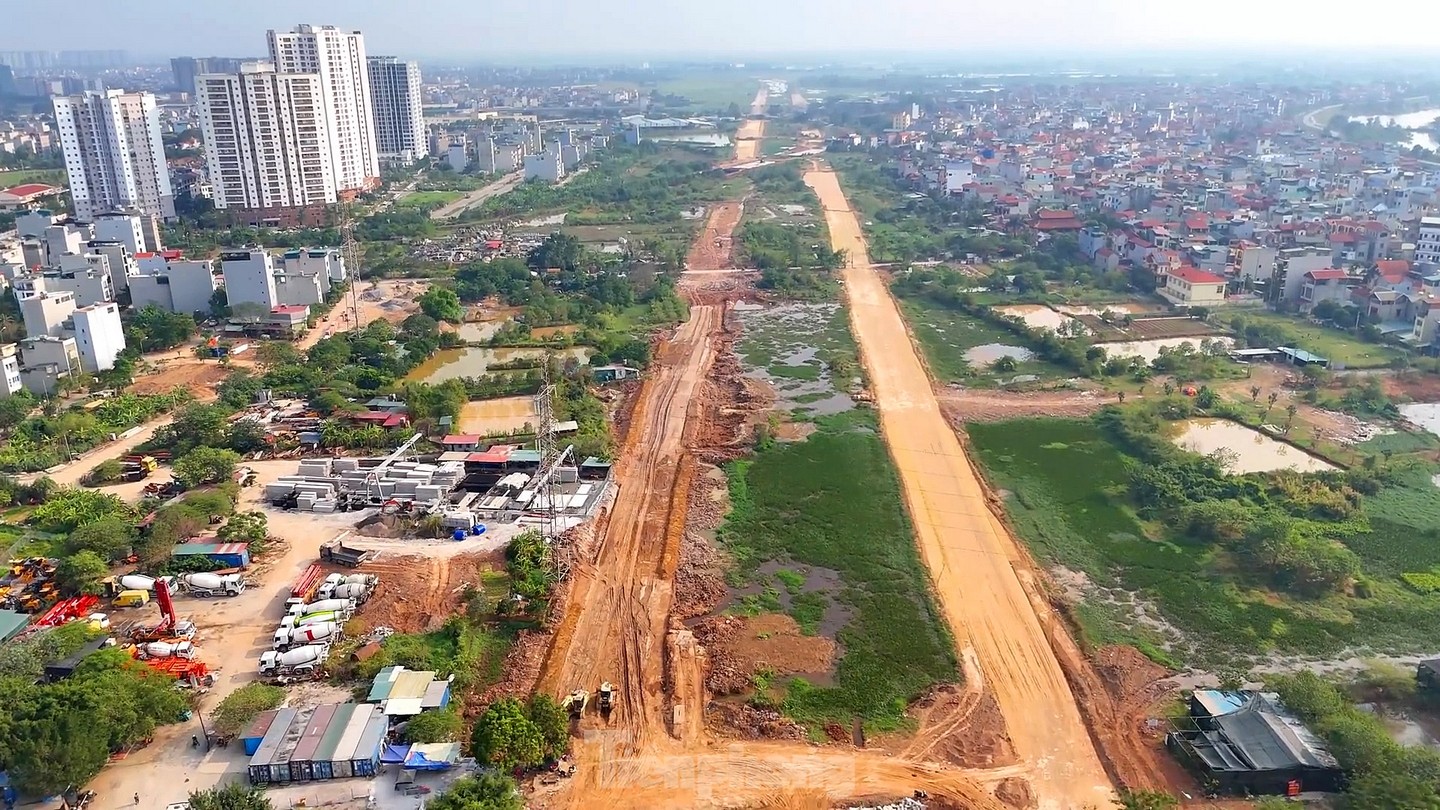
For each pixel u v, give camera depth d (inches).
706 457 4537.4
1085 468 4338.1
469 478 4229.8
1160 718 2691.9
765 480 4279.0
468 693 2819.9
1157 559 3553.2
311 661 2891.2
